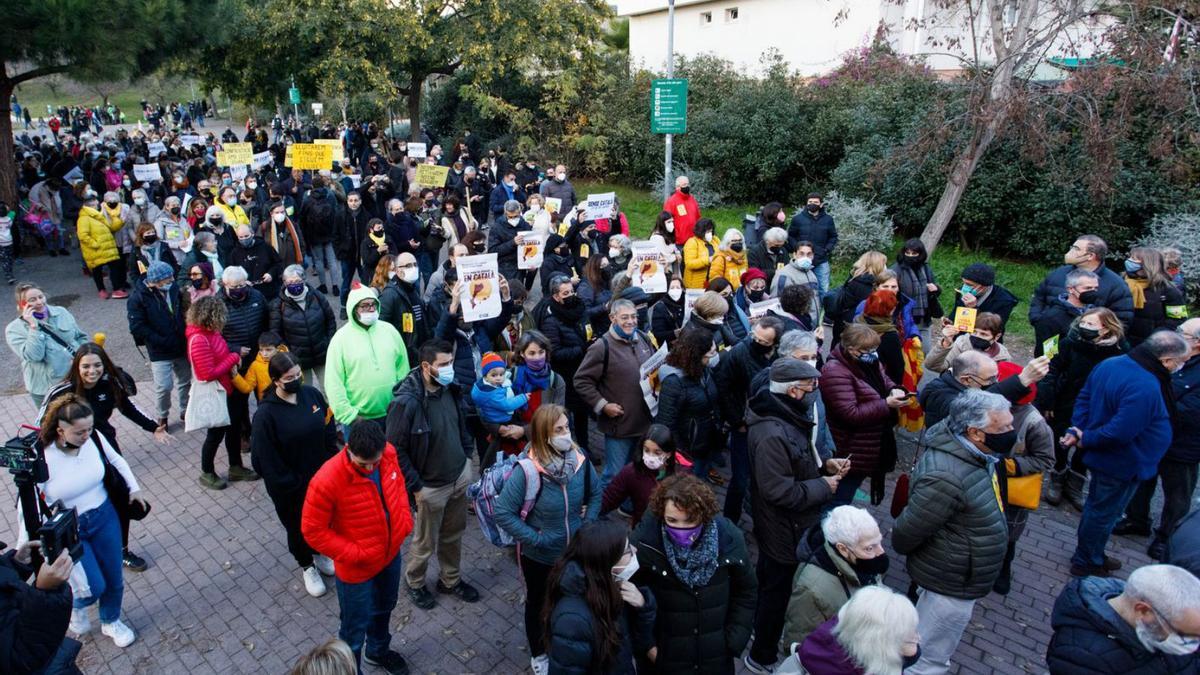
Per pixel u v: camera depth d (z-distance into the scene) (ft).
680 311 25.43
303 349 24.32
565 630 10.67
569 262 33.06
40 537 12.05
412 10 82.33
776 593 15.43
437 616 17.76
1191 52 35.53
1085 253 23.09
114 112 165.68
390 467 14.74
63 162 62.90
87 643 16.85
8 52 44.62
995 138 44.01
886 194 50.55
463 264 21.49
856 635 10.23
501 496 14.57
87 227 42.34
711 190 66.80
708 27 88.79
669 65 43.80
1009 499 17.01
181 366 26.76
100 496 16.03
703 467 20.89
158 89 171.32
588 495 15.52
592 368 20.20
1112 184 40.01
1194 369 18.56
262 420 16.94
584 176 83.25
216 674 16.01
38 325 23.12
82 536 15.64
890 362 20.59
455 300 22.15
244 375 23.62
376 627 15.52
